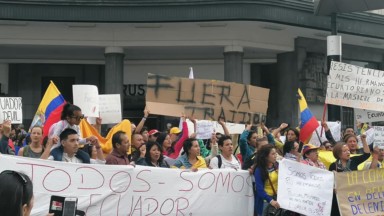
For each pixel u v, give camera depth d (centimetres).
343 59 2781
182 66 2647
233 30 2331
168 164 830
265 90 969
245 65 2717
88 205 677
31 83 2583
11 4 2081
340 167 849
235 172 773
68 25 2266
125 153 744
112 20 2153
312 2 2289
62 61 2561
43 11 2111
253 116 955
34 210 646
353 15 2444
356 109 1080
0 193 278
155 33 2348
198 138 1001
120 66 2366
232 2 2136
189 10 2159
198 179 746
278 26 2303
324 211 762
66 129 688
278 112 2630
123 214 696
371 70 995
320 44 2622
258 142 877
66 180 668
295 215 782
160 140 975
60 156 684
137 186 707
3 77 2584
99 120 1051
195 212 743
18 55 2528
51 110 899
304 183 762
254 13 2150
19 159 647
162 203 721
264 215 773
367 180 802
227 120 932
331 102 990
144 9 2164
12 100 902
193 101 916
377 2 1808
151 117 2606
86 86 992
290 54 2570
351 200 790
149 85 895
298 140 1045
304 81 2572
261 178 758
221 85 933
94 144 757
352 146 981
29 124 2561
